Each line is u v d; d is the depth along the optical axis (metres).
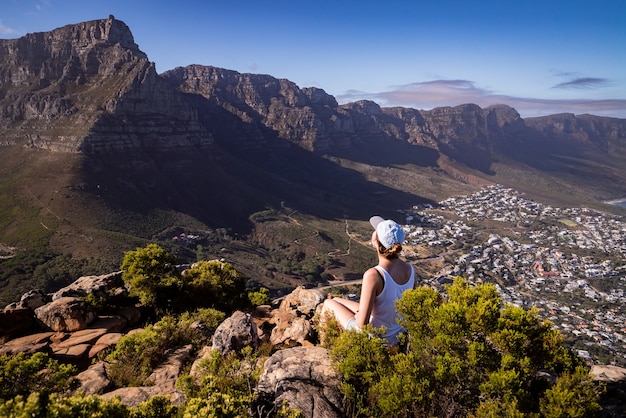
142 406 4.30
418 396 3.85
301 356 5.39
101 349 10.46
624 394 4.43
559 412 3.44
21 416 3.12
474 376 3.95
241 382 5.84
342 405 4.41
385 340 4.48
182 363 8.54
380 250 4.81
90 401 3.56
